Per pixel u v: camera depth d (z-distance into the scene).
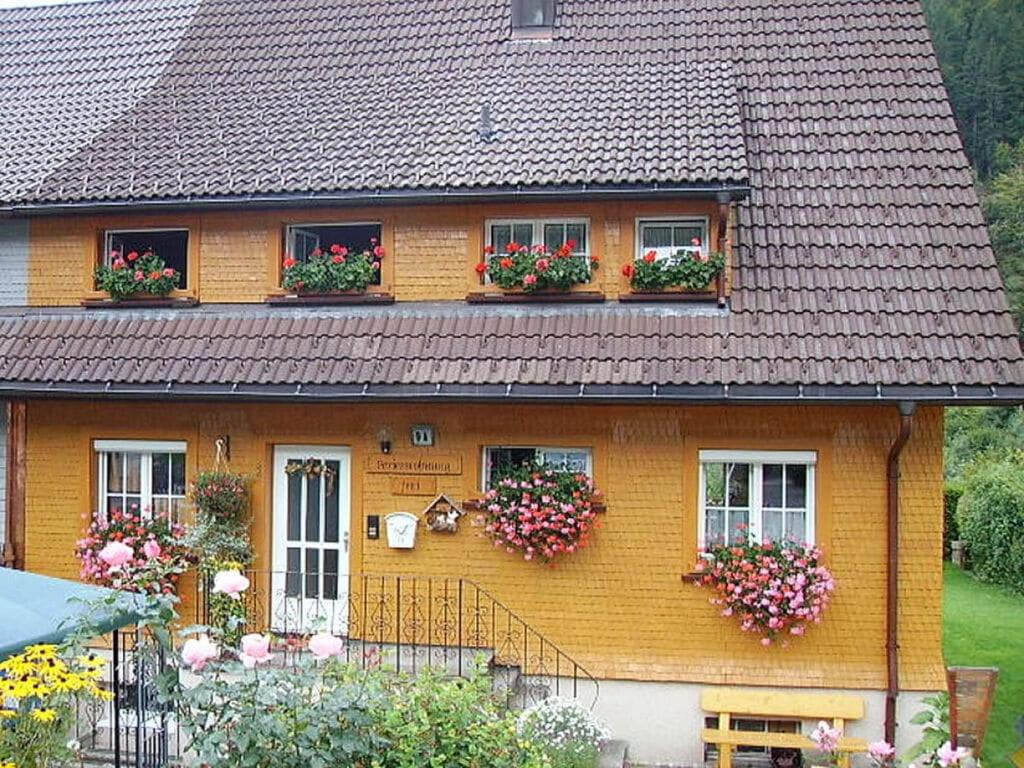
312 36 14.05
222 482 11.28
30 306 12.36
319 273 11.50
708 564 10.52
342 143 11.88
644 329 10.65
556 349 10.55
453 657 10.74
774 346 10.19
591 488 10.77
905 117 12.05
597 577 10.79
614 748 10.13
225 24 14.56
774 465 10.67
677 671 10.55
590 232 11.26
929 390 9.62
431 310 11.40
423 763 6.40
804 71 12.67
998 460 25.31
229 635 10.66
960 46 47.72
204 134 12.48
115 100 13.47
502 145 11.40
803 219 11.23
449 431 11.11
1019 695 12.60
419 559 11.15
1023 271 34.28
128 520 11.60
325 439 11.36
